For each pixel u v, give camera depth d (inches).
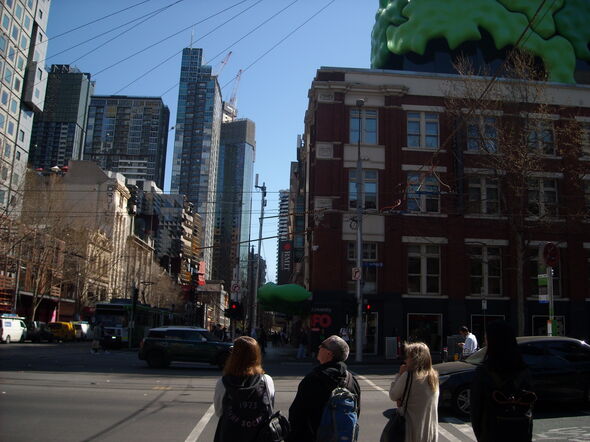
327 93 1343.5
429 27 1566.2
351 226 1290.6
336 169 1318.9
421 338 1268.5
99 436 332.8
